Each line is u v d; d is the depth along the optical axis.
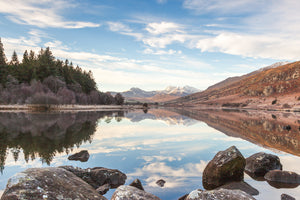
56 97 72.94
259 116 62.38
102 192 8.27
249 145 18.17
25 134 20.95
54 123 30.84
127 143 18.09
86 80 131.38
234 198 5.73
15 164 11.48
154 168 11.28
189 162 12.52
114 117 48.75
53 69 100.50
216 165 9.60
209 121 43.06
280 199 7.71
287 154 14.96
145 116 56.62
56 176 6.03
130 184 8.40
